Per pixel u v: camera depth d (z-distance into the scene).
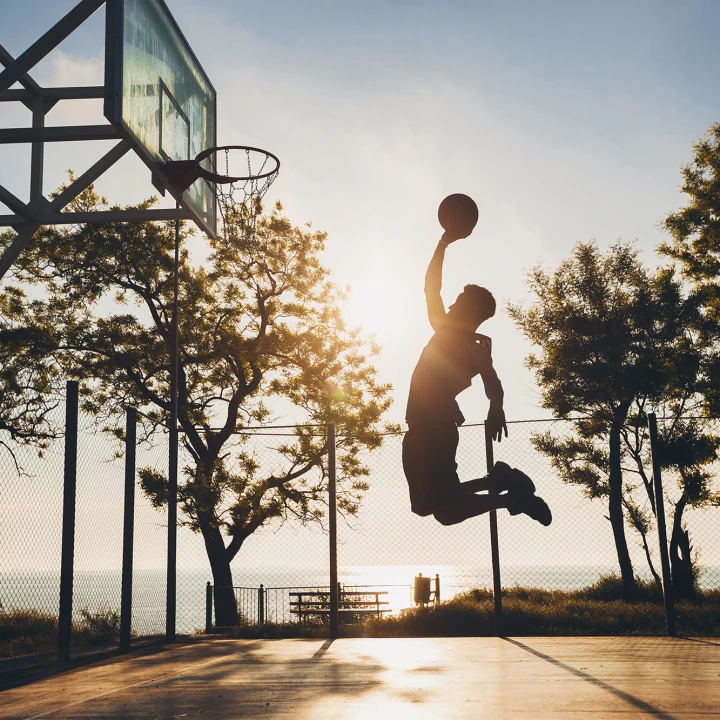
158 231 23.28
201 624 21.30
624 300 21.72
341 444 21.70
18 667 8.55
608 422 21.08
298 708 5.61
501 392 3.20
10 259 10.51
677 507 19.98
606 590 17.97
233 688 6.72
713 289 21.92
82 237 22.81
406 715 5.25
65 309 23.58
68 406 9.34
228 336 22.73
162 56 10.77
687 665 7.75
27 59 9.65
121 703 6.08
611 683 6.61
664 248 23.64
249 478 21.44
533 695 6.03
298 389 23.45
